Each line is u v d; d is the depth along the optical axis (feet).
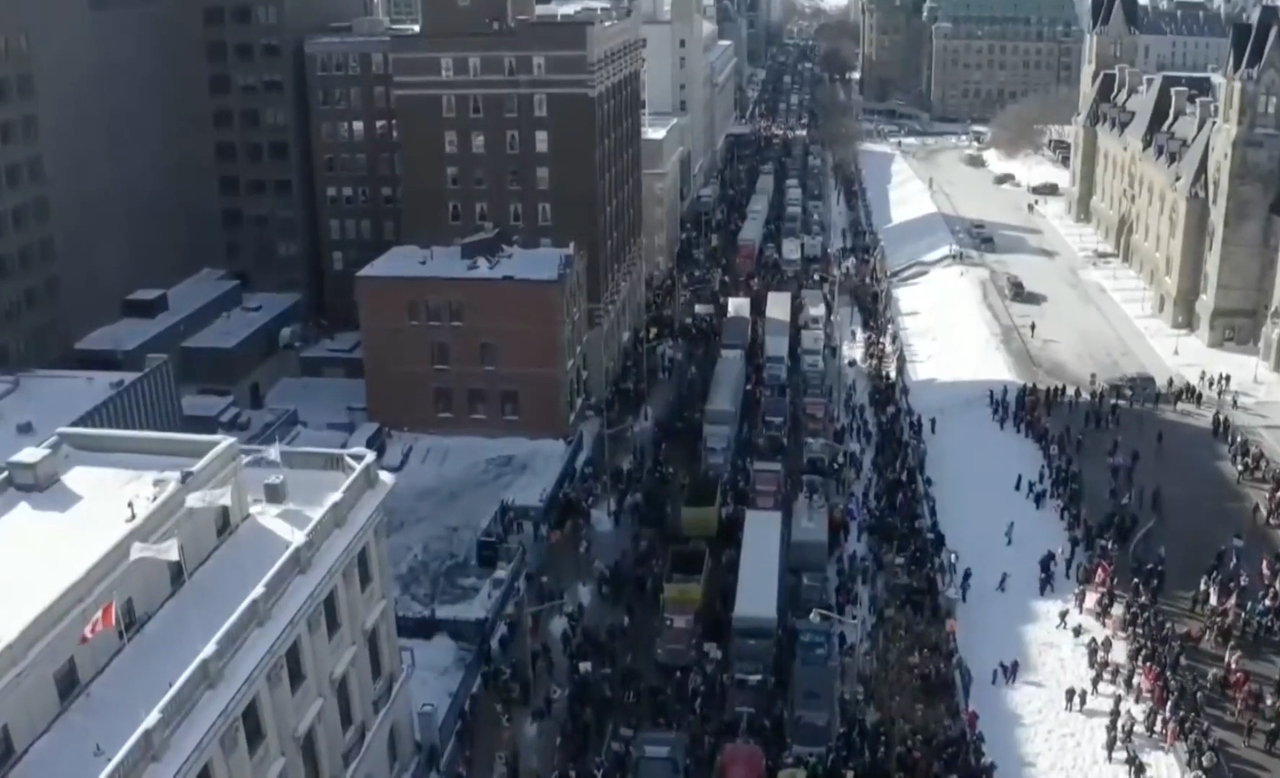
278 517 136.15
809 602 191.62
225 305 310.86
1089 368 314.76
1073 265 418.51
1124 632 187.32
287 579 122.42
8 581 110.42
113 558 111.34
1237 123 309.83
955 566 208.23
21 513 123.34
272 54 327.06
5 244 274.98
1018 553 215.10
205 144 338.75
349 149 328.49
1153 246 377.91
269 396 298.76
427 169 286.66
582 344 284.41
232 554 128.16
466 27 275.80
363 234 335.88
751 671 170.60
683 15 513.45
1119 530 218.59
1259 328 324.60
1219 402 287.07
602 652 181.06
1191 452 258.78
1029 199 532.32
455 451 262.67
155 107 326.03
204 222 345.51
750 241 404.36
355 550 136.87
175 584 121.60
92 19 297.94
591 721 165.07
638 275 347.15
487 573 204.95
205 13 327.26
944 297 382.83
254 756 112.68
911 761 154.71
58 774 96.94
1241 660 180.45
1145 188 390.21
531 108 277.44
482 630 182.60
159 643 113.29
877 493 229.86
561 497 237.45
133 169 319.27
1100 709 170.71
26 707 99.50
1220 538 220.23
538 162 281.33
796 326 322.96
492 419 269.03
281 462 150.51
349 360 310.86
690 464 254.47
